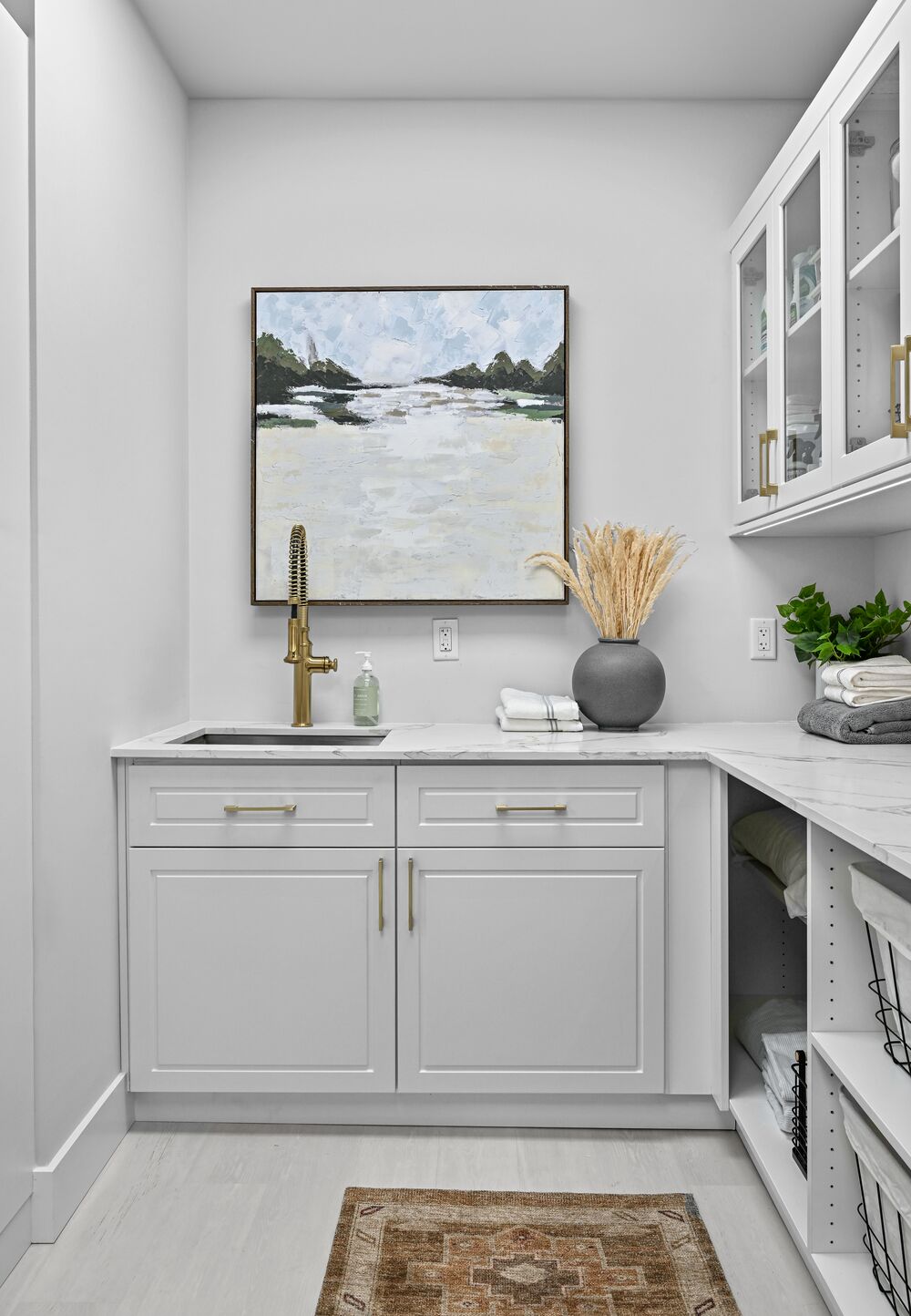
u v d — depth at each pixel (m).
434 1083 2.06
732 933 2.50
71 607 1.80
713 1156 1.97
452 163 2.59
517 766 2.05
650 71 2.46
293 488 2.56
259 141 2.59
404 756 2.03
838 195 1.87
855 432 1.82
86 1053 1.87
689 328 2.60
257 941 2.06
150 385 2.27
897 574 2.45
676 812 2.06
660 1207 1.77
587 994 2.05
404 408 2.55
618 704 2.33
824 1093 1.50
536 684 2.60
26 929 1.64
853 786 1.59
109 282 2.00
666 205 2.60
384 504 2.55
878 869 1.43
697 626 2.60
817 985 1.50
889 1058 1.40
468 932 2.05
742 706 2.60
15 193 1.58
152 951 2.06
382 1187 1.84
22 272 1.61
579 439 2.60
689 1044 2.06
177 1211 1.77
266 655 2.61
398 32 2.30
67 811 1.78
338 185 2.59
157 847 2.05
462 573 2.56
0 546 1.54
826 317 1.92
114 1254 1.64
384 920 2.05
